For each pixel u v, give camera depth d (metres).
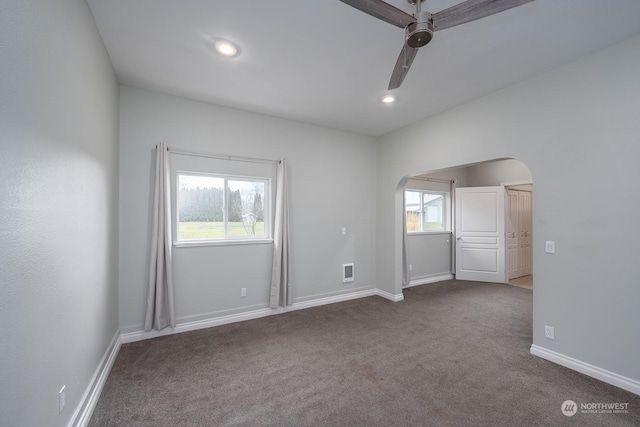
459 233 5.77
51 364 1.30
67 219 1.48
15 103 1.01
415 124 4.01
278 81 2.80
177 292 3.13
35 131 1.15
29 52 1.10
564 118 2.43
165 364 2.45
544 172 2.56
